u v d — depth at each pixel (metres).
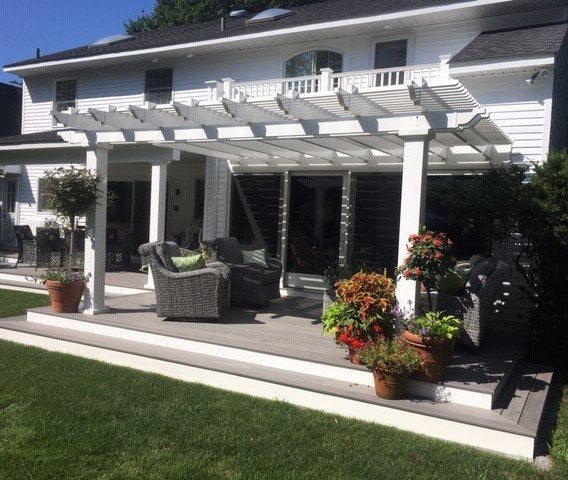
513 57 7.32
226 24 13.67
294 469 3.64
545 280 6.43
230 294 7.97
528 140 7.70
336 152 9.02
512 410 4.44
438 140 6.91
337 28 9.94
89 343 6.03
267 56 11.20
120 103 13.41
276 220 9.98
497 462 3.87
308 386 4.81
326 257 9.46
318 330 6.47
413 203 5.12
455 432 4.22
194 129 6.42
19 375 5.30
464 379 4.76
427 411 4.32
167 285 6.57
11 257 12.80
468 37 9.28
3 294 9.51
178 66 12.39
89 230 6.91
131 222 14.90
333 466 3.71
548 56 7.17
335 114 6.69
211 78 11.93
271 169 9.95
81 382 5.16
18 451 3.70
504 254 7.75
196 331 6.13
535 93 7.63
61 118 6.51
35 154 12.04
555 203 6.27
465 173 8.14
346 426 4.38
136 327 6.18
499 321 7.54
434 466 3.78
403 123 5.15
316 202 9.55
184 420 4.36
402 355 4.47
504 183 6.57
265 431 4.23
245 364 5.41
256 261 8.76
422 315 5.21
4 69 14.67
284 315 7.45
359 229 9.11
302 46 10.80
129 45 13.25
